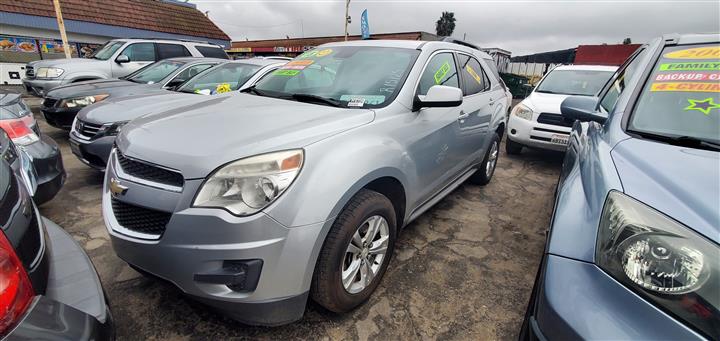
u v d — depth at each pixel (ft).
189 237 5.38
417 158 8.37
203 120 6.90
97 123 12.68
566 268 4.20
